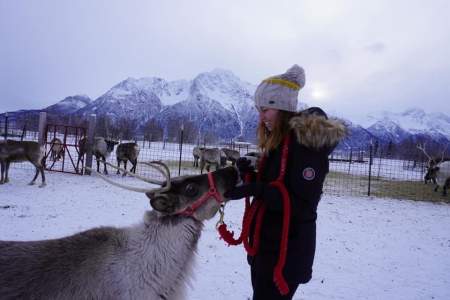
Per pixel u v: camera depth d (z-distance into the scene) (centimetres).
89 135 1482
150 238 265
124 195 1090
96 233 271
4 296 241
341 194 1407
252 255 268
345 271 584
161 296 263
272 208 246
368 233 826
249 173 282
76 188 1177
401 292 516
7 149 1198
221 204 287
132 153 1559
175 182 275
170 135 8075
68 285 246
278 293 259
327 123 237
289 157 246
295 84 260
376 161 3947
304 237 250
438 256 685
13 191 1088
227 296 472
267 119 263
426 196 1491
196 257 283
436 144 6688
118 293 252
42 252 258
